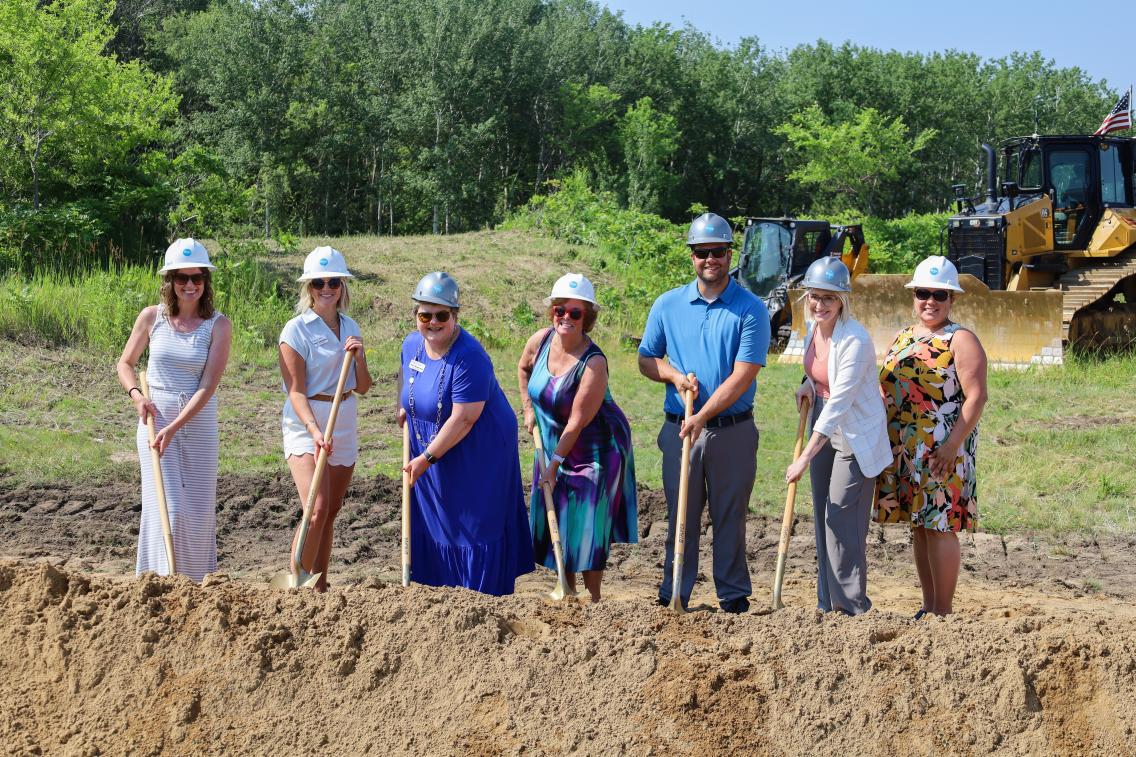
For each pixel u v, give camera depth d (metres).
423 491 5.11
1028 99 71.12
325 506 5.16
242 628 4.27
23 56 18.64
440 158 47.72
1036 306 13.84
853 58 69.31
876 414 4.97
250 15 44.31
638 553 7.51
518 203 53.16
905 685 3.96
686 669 4.02
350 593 4.46
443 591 4.48
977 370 5.00
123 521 7.84
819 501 5.21
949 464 5.07
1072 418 11.05
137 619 4.29
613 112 56.59
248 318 15.62
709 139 62.75
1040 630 4.26
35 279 15.52
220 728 3.98
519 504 5.24
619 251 22.48
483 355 5.04
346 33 49.44
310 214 47.69
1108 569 7.10
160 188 19.36
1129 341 15.23
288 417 5.27
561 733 3.85
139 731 3.97
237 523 7.89
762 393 12.66
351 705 4.03
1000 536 7.79
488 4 52.22
